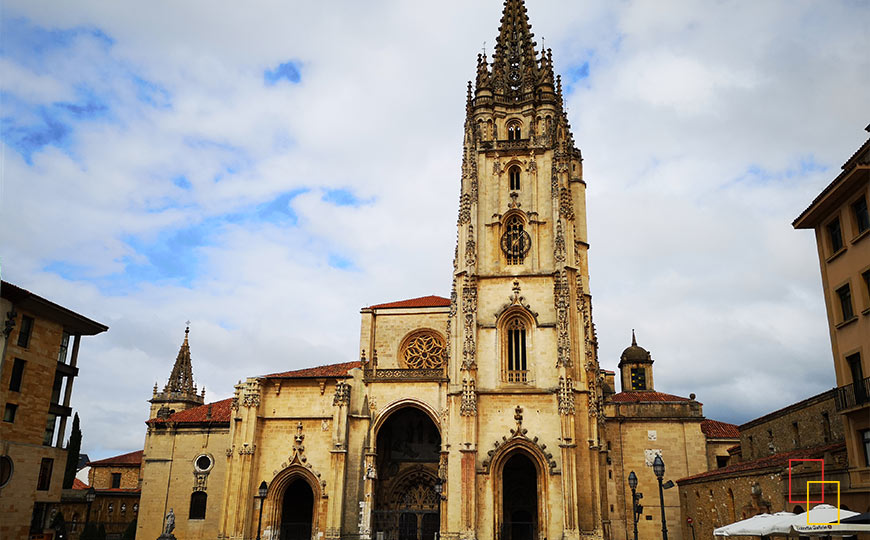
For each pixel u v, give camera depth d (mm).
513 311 71688
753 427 70375
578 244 82750
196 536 74500
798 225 49219
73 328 62438
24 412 55188
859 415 41219
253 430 72688
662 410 80688
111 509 100750
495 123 80938
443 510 65938
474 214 75125
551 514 64188
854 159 43688
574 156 86875
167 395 130000
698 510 68312
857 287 42938
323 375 74938
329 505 69250
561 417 65875
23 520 54250
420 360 81375
